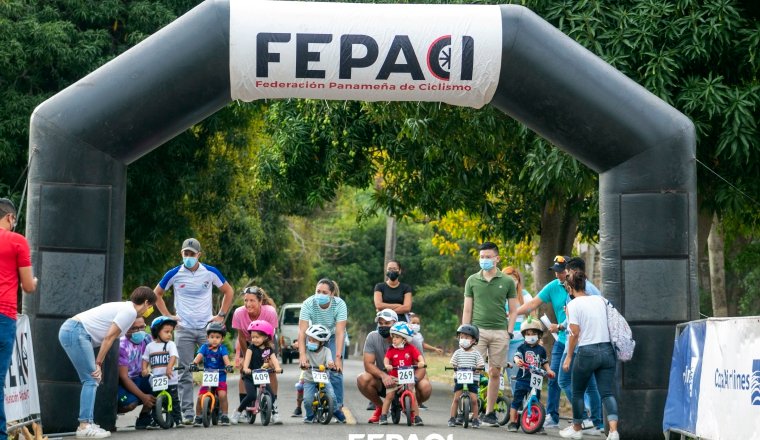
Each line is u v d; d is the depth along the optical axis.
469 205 46.06
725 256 62.56
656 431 24.66
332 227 128.50
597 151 25.30
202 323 28.02
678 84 33.06
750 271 68.00
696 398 22.00
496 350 27.38
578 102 25.02
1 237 20.11
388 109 36.97
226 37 24.70
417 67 24.81
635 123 24.94
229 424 26.52
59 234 24.67
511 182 44.16
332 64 24.66
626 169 25.19
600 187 25.89
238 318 28.52
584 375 24.39
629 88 25.16
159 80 24.77
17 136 47.53
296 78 24.81
